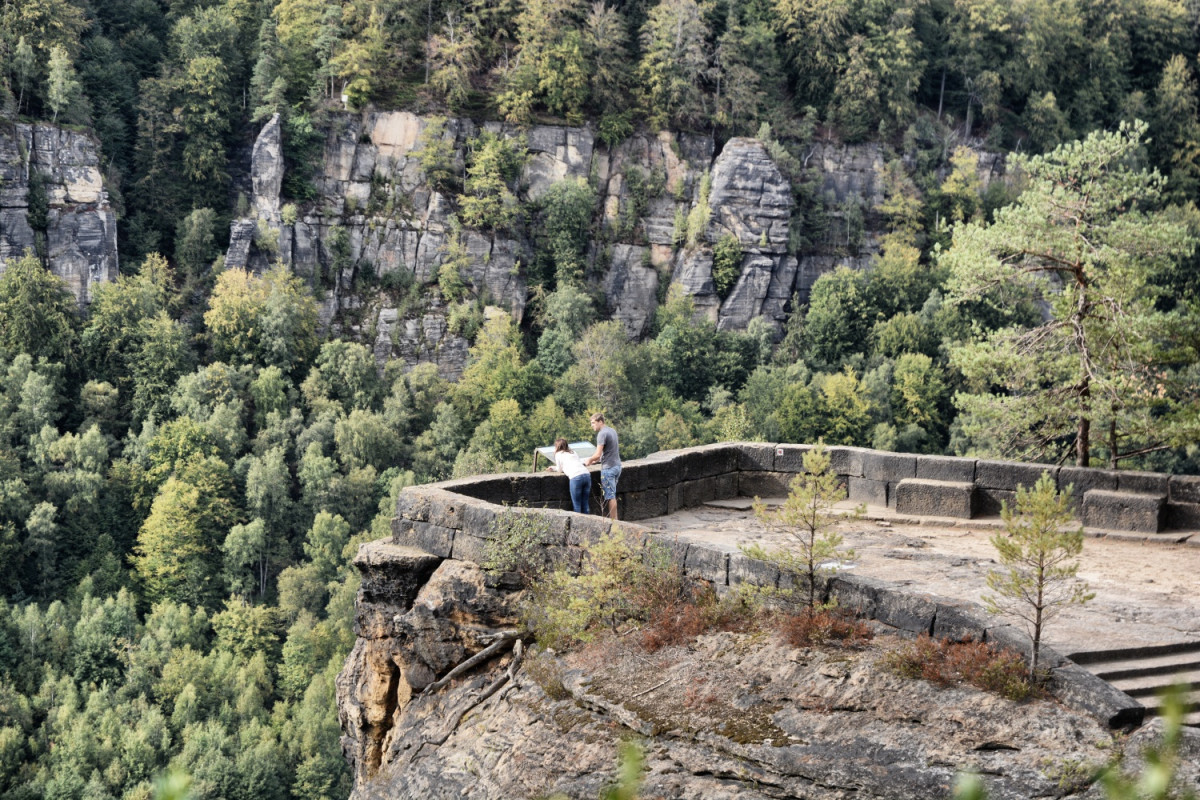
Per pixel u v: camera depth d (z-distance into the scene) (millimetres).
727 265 155000
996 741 10391
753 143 156500
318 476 113250
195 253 148500
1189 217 144250
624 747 3781
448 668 15414
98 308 135000
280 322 136250
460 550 15734
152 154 154000
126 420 130500
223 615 96625
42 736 81938
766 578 13227
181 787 3102
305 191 150000
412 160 154125
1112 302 26703
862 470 20188
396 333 147375
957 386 128125
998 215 28938
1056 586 14477
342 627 93000
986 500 19125
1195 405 25781
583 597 14180
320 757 80438
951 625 11891
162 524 104688
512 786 12336
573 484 17578
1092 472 18641
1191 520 18031
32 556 105375
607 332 133750
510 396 130625
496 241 152000
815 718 11289
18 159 135500
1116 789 3697
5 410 119562
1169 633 12531
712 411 133625
